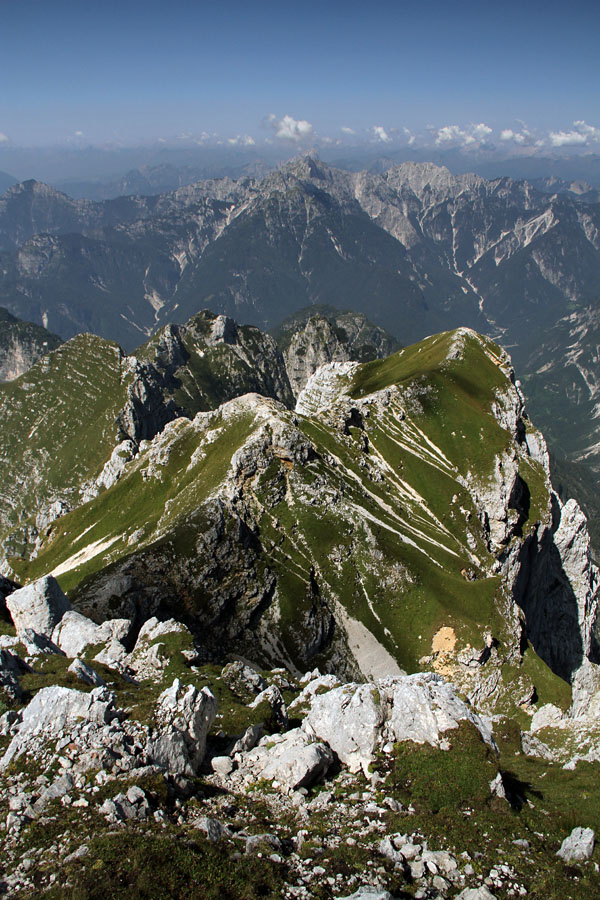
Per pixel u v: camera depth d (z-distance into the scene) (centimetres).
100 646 6681
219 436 17700
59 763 3200
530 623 18588
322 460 16138
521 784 4069
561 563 19325
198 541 12462
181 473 18088
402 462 18725
